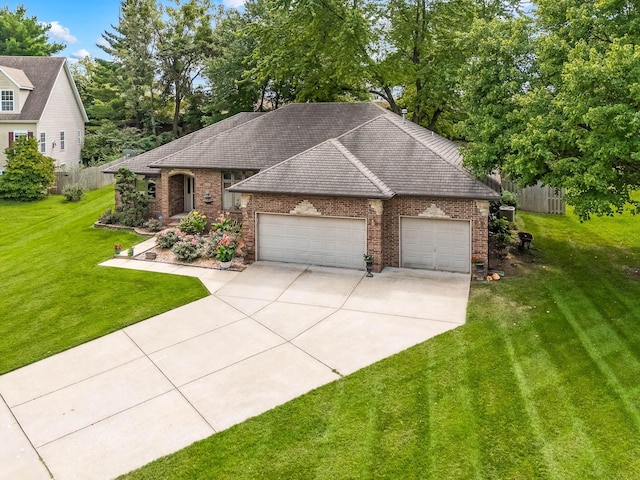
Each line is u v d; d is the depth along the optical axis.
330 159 16.83
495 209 17.97
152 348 10.86
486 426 7.66
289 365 9.88
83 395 9.08
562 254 17.00
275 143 20.59
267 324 11.90
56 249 18.95
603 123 11.29
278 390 8.97
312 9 23.28
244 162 19.75
